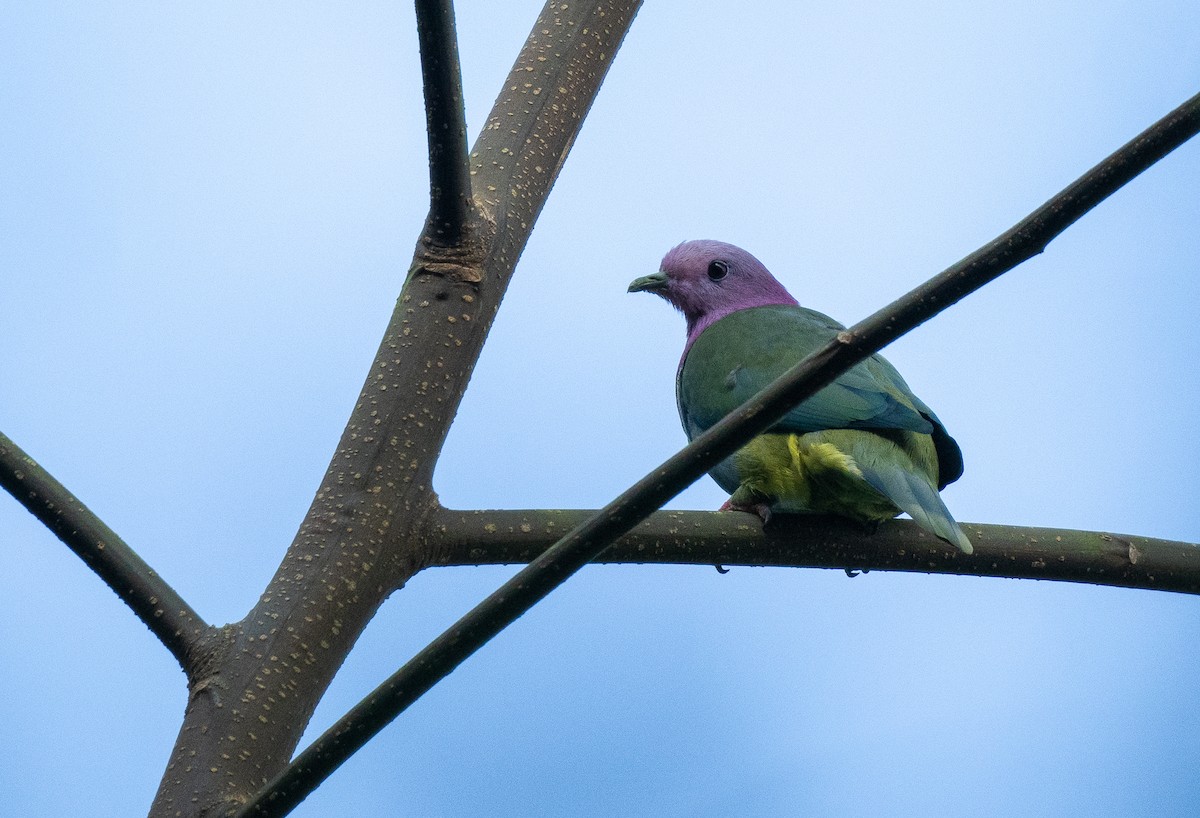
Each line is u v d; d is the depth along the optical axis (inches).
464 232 294.0
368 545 270.7
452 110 278.8
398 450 279.1
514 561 282.8
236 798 239.1
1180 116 192.9
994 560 322.0
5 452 252.7
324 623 261.4
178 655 255.4
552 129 325.4
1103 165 196.9
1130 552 319.0
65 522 253.9
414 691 212.8
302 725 255.0
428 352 287.0
